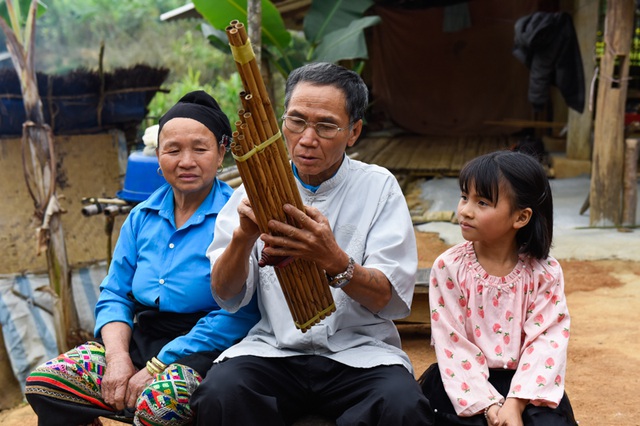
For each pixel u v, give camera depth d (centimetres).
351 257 222
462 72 1341
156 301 248
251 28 508
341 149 221
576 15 913
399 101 1378
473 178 213
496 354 216
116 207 383
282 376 222
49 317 559
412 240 231
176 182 249
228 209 241
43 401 233
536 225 218
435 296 226
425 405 204
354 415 207
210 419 207
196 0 670
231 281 222
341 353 223
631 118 818
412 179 970
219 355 236
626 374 362
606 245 618
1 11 484
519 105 1322
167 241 252
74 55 1634
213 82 1608
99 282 587
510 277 220
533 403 203
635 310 467
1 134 560
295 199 197
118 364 235
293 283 204
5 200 562
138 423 221
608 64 665
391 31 1351
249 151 185
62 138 574
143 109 603
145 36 1695
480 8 1302
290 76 222
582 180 922
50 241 479
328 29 822
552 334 213
